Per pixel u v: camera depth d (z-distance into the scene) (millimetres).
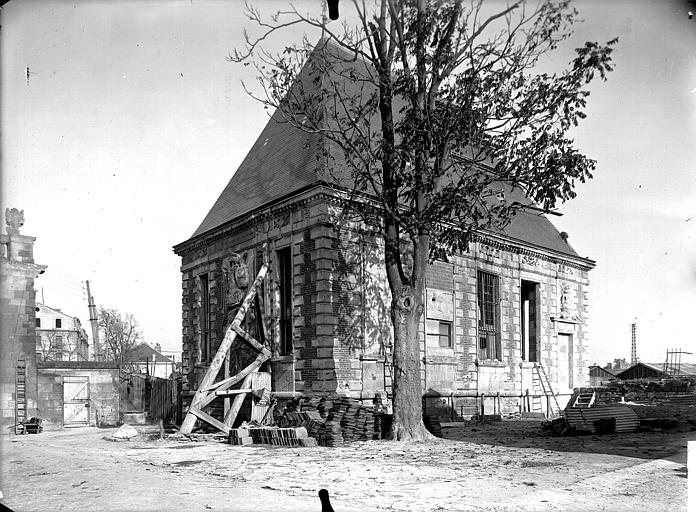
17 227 24953
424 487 9617
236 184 27344
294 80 16500
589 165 14633
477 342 25922
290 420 17656
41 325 56656
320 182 19906
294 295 21000
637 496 8930
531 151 15133
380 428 17188
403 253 21516
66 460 12555
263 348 20750
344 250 20594
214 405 23234
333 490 9352
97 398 31000
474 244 26391
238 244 24531
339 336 19938
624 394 26953
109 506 7734
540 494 9039
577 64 11680
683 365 35281
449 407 23969
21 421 24984
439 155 16250
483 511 7984
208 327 26891
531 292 30812
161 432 19297
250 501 8125
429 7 14797
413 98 15750
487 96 14992
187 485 9438
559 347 31984
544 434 18562
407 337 16938
